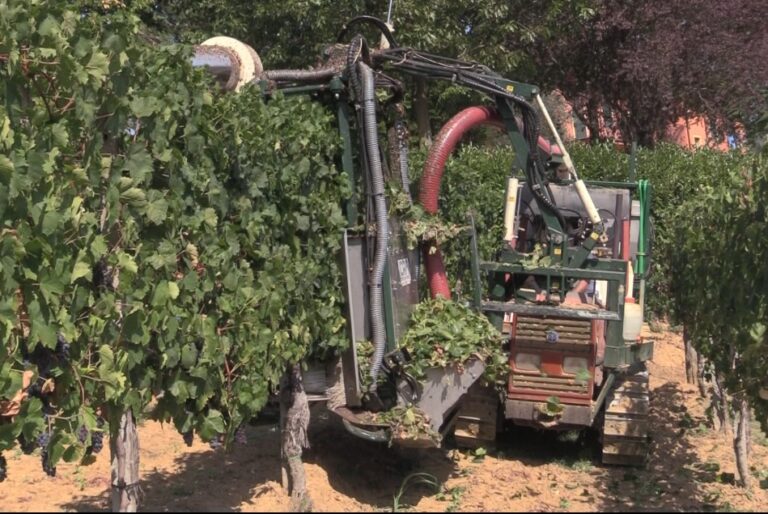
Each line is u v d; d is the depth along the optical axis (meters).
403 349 5.87
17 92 3.81
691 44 18.80
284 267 5.28
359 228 6.08
